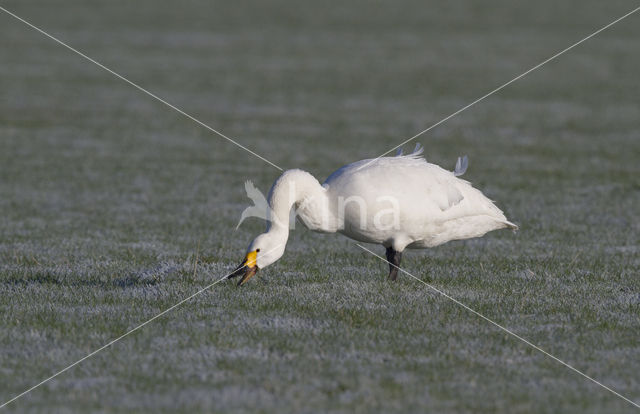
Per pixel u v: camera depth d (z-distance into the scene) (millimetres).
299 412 7609
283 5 74688
